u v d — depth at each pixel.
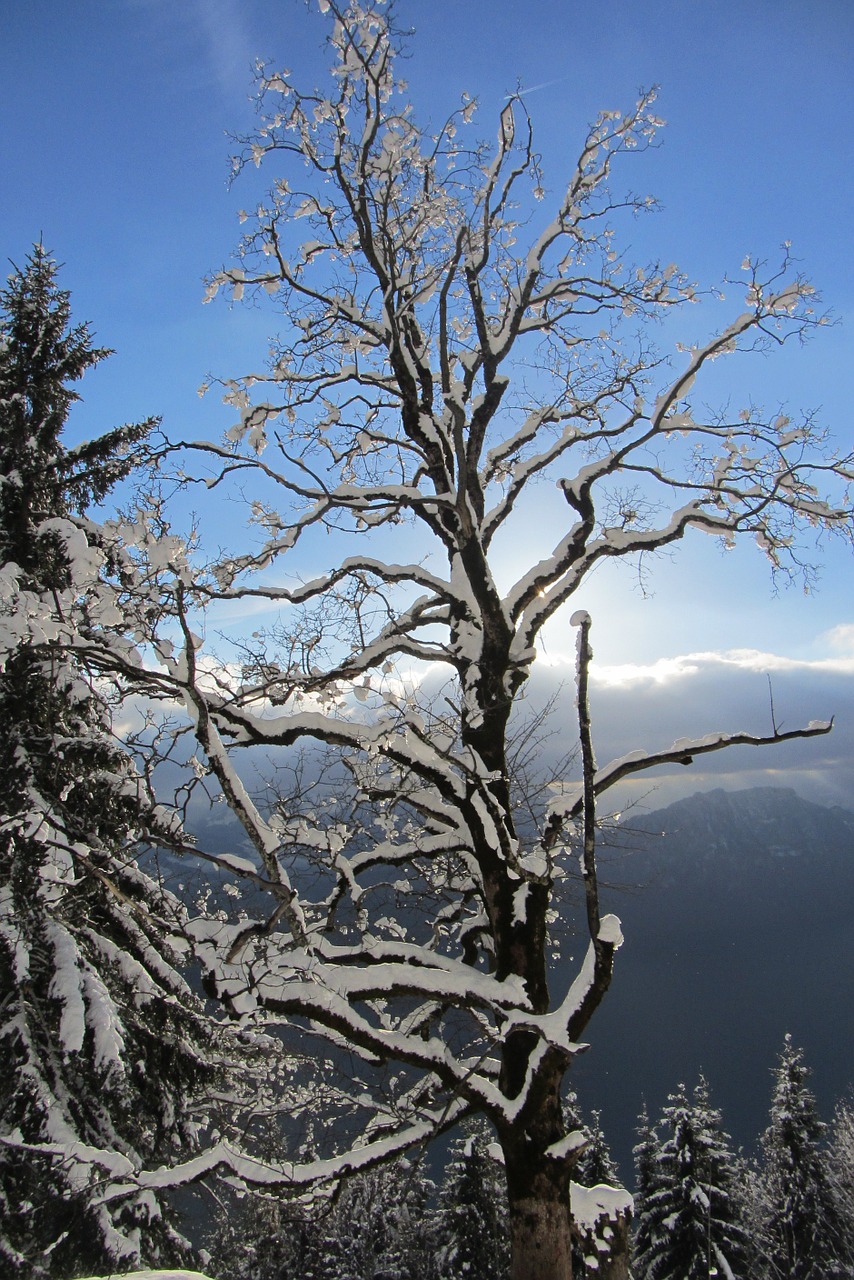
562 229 9.64
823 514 9.34
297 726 7.88
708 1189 24.97
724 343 8.64
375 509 9.77
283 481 8.95
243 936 6.49
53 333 12.83
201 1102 9.64
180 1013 9.36
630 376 10.11
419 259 10.06
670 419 8.95
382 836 9.85
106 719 9.74
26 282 12.96
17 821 8.52
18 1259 7.27
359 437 10.84
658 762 8.04
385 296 9.20
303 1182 6.81
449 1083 6.93
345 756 8.38
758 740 7.83
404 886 9.23
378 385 10.09
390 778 8.74
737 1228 24.52
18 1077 7.94
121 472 12.20
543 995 7.75
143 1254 8.72
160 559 7.62
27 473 11.02
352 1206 10.23
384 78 8.88
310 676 8.46
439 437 9.02
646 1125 29.91
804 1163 28.38
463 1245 18.19
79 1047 7.97
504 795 8.16
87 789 9.17
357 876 9.49
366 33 8.66
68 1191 7.25
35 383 12.38
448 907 9.51
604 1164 24.78
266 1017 7.57
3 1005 8.37
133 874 9.30
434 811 8.54
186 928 7.32
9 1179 7.75
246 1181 7.05
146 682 8.12
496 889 8.08
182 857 8.19
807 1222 27.62
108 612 8.24
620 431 9.27
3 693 8.73
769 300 8.56
